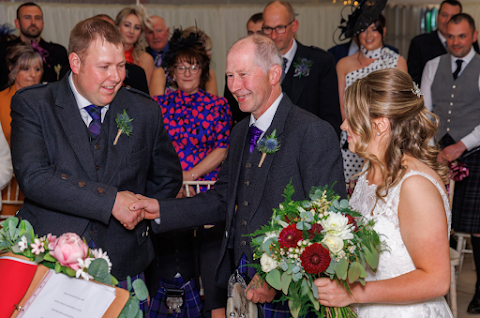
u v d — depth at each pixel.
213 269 2.64
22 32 4.86
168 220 2.12
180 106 3.35
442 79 4.16
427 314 1.67
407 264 1.59
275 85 2.02
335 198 1.62
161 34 5.20
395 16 7.61
